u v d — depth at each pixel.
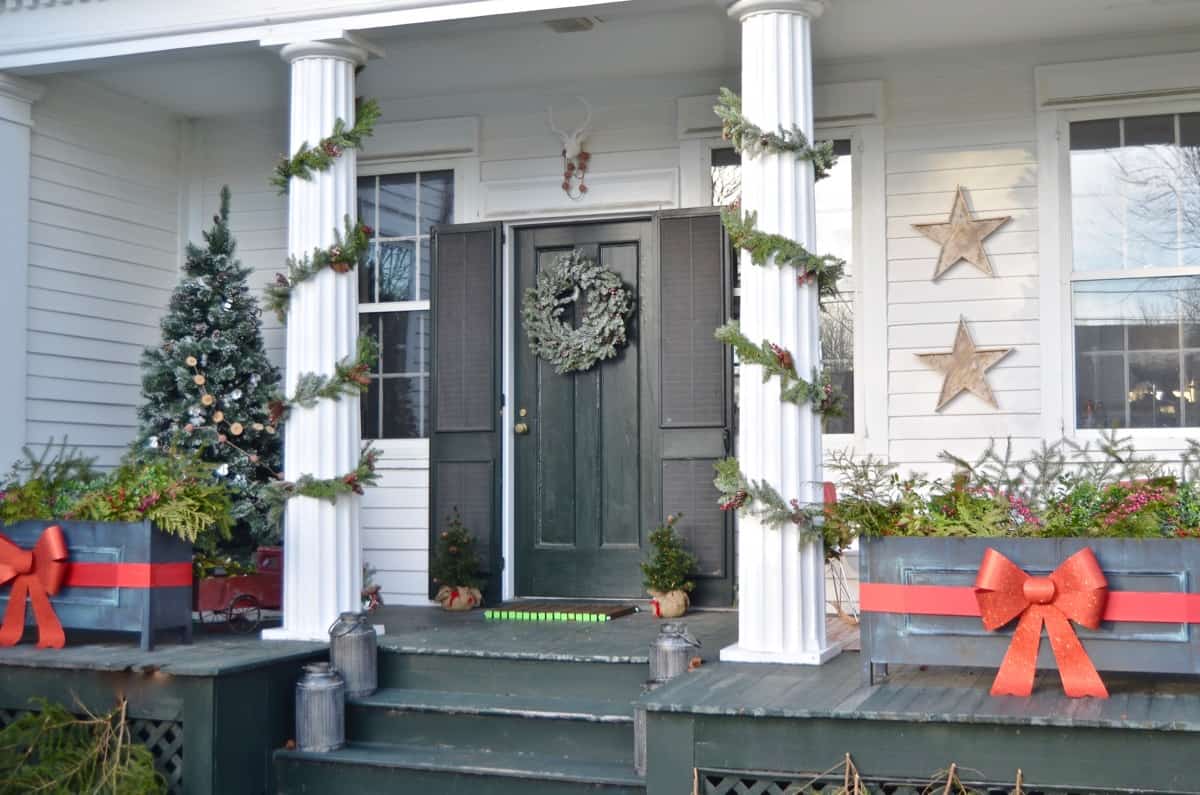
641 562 7.34
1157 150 6.89
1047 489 4.86
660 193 7.57
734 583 7.20
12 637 6.07
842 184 7.35
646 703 4.62
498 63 7.45
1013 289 7.02
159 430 7.68
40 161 7.43
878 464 5.33
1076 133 7.02
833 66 7.34
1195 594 4.38
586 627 6.62
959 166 7.14
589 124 7.74
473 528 7.67
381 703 5.69
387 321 8.19
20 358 7.27
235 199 8.52
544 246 7.87
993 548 4.61
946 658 4.68
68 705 5.68
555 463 7.71
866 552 4.80
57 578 5.98
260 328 8.05
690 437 7.30
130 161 8.15
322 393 6.25
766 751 4.52
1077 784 4.18
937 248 7.16
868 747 4.41
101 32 6.69
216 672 5.32
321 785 5.50
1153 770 4.10
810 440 5.61
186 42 6.55
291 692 5.79
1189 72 6.77
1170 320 6.81
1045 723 4.18
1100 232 6.95
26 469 6.69
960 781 4.29
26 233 7.31
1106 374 6.90
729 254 7.26
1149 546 4.43
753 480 5.55
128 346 8.11
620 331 7.52
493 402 7.68
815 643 5.48
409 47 7.17
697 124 7.54
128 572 5.91
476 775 5.23
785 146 5.56
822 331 7.35
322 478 6.27
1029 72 7.05
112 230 7.98
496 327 7.70
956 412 7.08
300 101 6.38
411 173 8.18
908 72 7.24
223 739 5.39
